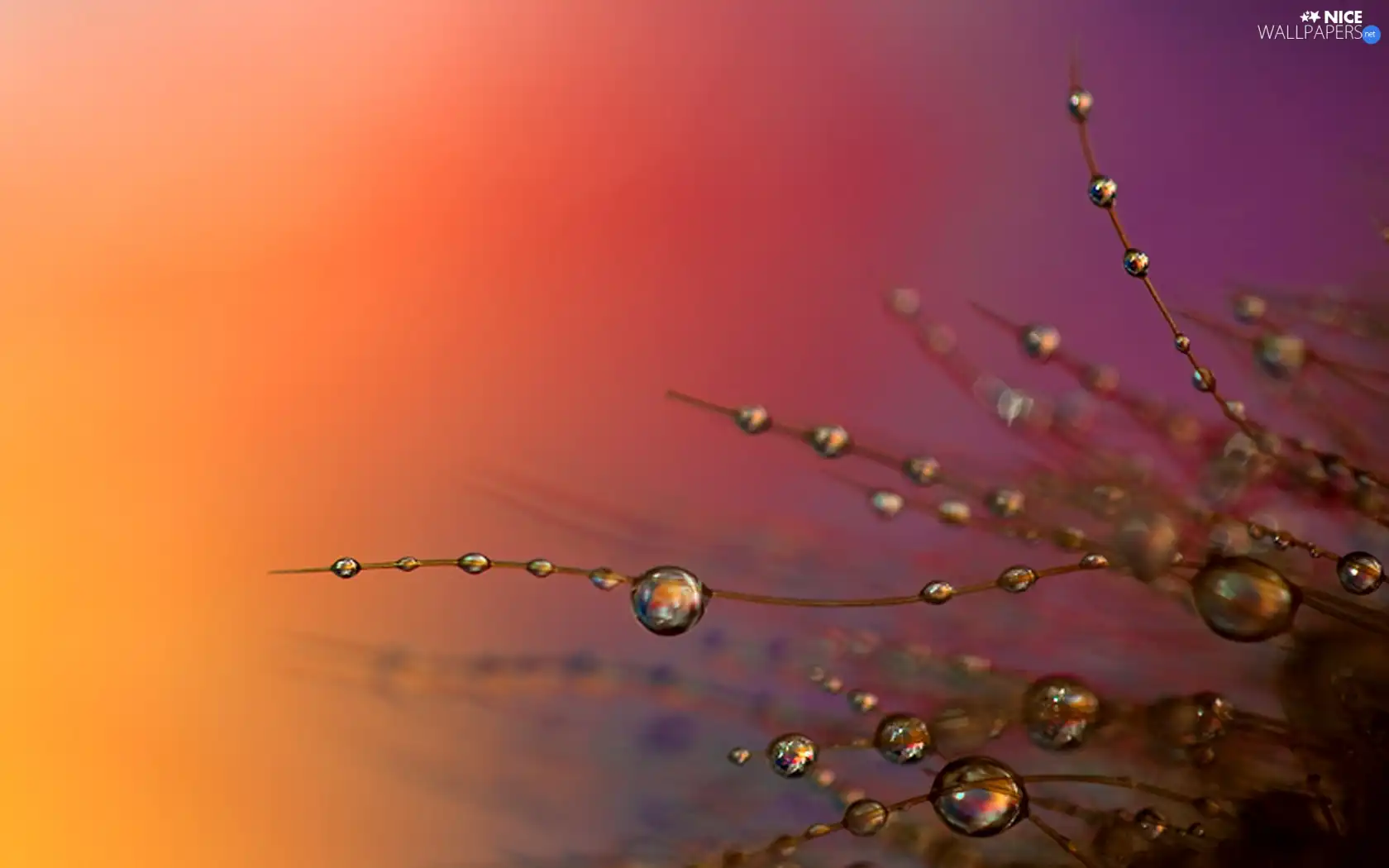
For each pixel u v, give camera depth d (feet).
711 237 0.48
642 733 0.45
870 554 0.45
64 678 0.46
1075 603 0.44
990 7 0.48
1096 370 0.45
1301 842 0.41
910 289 0.47
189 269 0.47
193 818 0.45
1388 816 0.41
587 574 0.41
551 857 0.45
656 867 0.44
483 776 0.45
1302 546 0.42
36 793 0.45
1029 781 0.42
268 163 0.48
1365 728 0.41
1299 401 0.44
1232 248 0.47
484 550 0.46
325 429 0.47
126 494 0.46
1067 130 0.48
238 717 0.45
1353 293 0.46
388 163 0.48
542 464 0.46
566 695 0.45
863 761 0.44
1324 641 0.42
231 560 0.46
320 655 0.46
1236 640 0.41
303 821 0.45
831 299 0.47
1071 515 0.44
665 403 0.47
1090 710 0.42
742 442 0.46
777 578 0.46
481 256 0.48
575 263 0.48
